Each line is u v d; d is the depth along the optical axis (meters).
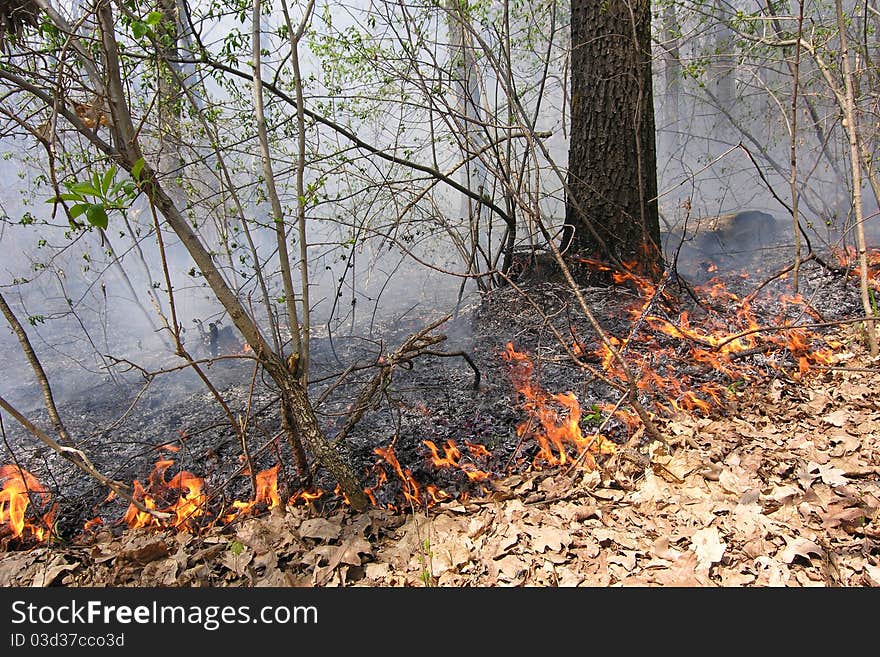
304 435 2.92
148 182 2.33
